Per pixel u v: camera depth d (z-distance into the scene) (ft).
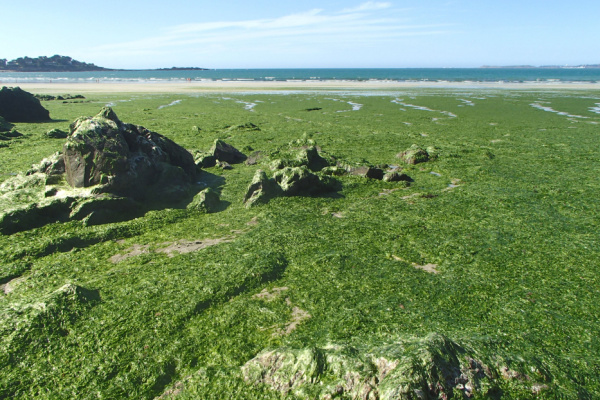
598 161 72.43
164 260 34.40
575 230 41.88
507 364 19.70
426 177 63.36
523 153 79.61
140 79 475.72
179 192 50.39
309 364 19.07
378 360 18.83
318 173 58.44
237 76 585.63
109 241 39.24
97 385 20.66
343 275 31.86
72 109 148.25
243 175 63.77
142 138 54.29
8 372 21.40
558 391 18.89
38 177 48.26
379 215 46.34
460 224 43.50
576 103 175.11
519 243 38.52
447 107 162.40
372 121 124.98
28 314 24.76
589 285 30.86
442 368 18.01
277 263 33.32
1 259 34.42
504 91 250.16
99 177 45.14
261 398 18.86
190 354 22.91
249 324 25.61
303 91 252.83
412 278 31.42
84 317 25.64
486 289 30.12
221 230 42.09
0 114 114.32
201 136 96.53
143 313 26.21
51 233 39.83
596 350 23.31
